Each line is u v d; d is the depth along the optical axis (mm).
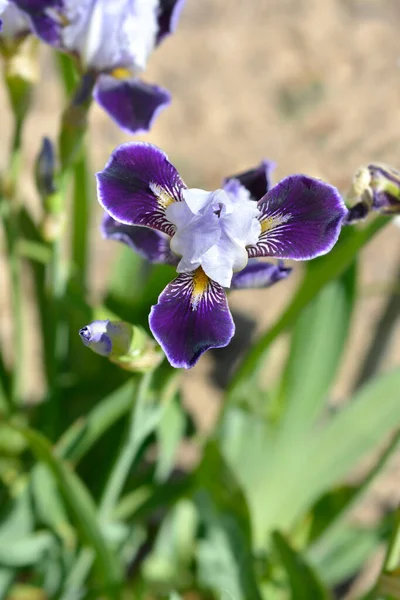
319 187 514
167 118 1216
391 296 787
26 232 720
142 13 617
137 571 769
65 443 682
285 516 756
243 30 1362
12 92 641
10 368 839
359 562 740
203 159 1156
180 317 524
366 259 1064
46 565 730
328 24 1371
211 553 735
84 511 649
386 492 877
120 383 752
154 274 692
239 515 676
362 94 1261
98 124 1154
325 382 738
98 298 966
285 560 675
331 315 724
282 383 748
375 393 735
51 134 1129
